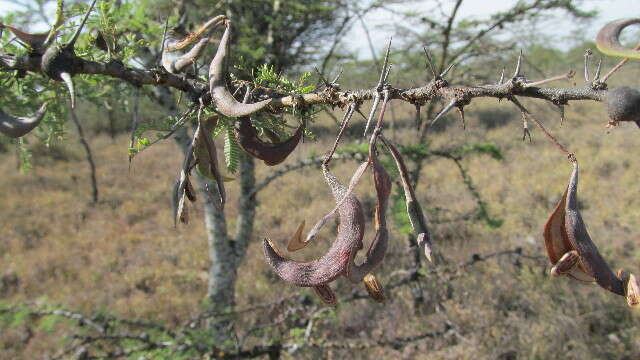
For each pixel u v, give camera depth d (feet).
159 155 77.15
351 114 4.24
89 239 44.83
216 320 19.42
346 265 4.05
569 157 3.86
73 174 66.08
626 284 3.86
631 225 37.22
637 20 3.10
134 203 55.36
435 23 21.31
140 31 8.93
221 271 20.53
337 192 4.24
